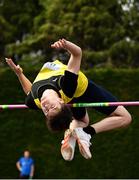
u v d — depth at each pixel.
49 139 27.95
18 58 45.69
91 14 38.59
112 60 38.81
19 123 28.23
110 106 11.62
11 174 28.12
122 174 27.55
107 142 27.61
